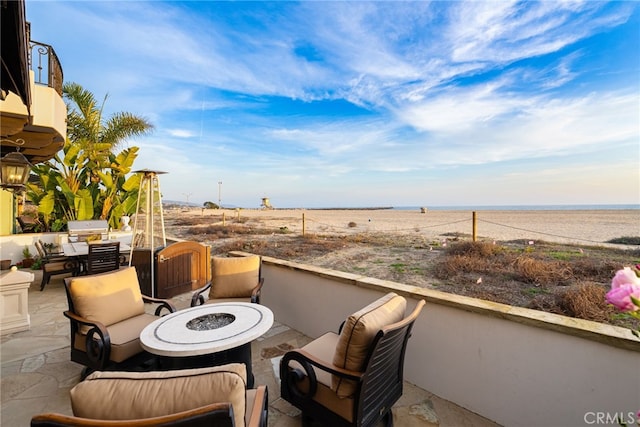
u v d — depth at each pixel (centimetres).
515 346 173
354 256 796
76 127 779
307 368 160
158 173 474
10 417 190
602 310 352
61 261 512
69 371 245
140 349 219
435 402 203
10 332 322
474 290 467
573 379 154
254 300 279
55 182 767
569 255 680
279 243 1042
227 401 78
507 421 178
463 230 1491
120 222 819
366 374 139
